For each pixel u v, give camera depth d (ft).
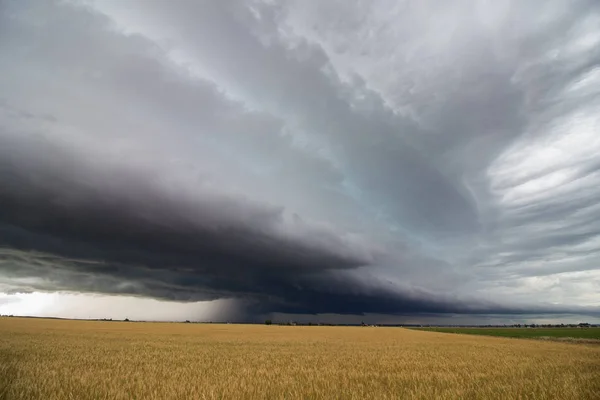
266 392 38.52
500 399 36.78
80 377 45.37
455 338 185.26
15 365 55.01
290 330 269.03
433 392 40.14
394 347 113.50
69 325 245.65
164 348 94.94
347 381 46.57
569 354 91.25
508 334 253.44
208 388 39.40
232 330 245.86
